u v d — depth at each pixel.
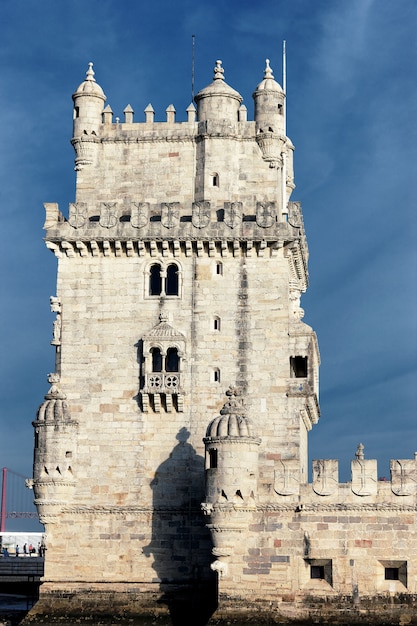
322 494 86.06
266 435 91.00
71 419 91.88
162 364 92.19
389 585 84.69
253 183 95.88
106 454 92.12
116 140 97.12
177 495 91.12
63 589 90.62
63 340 93.81
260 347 92.31
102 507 91.25
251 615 85.19
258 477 87.75
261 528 86.31
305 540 85.81
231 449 86.19
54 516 91.12
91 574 90.81
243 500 85.81
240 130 96.56
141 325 93.62
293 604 85.19
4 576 110.56
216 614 85.50
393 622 84.00
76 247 94.56
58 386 93.06
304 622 84.88
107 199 96.56
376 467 85.81
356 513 85.62
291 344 92.12
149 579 90.38
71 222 94.31
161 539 90.81
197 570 90.06
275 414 91.19
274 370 91.88
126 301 93.94
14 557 118.44
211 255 93.88
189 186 96.19
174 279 94.25
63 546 91.19
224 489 85.69
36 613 90.19
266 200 95.44
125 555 90.81
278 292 92.88
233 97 97.06
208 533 90.50
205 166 95.88
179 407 91.62
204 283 93.56
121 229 93.81
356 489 85.69
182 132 96.75
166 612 89.56
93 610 90.06
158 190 96.31
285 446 90.62
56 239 94.06
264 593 85.62
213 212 94.88
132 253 94.38
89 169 97.12
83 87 97.88
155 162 96.75
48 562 91.06
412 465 85.56
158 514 91.06
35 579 111.19
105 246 93.88
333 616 84.69
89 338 93.75
